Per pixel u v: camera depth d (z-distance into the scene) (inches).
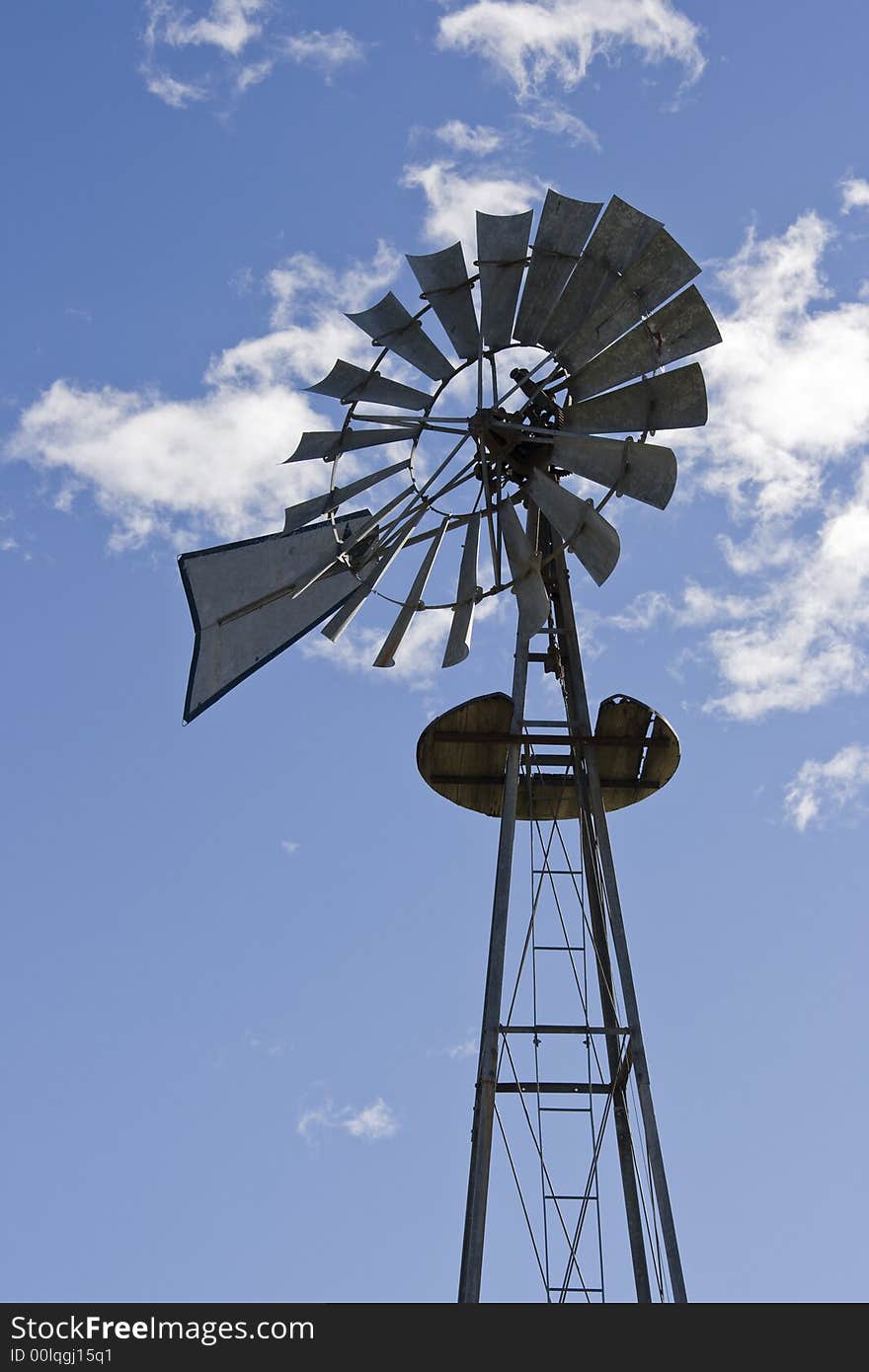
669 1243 550.3
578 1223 591.5
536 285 608.4
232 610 636.7
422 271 607.5
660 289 601.6
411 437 632.4
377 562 633.6
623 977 601.3
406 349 623.5
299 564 637.3
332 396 630.5
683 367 599.5
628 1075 608.4
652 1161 565.3
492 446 627.5
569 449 614.9
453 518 636.7
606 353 611.2
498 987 597.3
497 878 616.4
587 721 649.6
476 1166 570.9
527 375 622.5
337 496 640.4
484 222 597.6
